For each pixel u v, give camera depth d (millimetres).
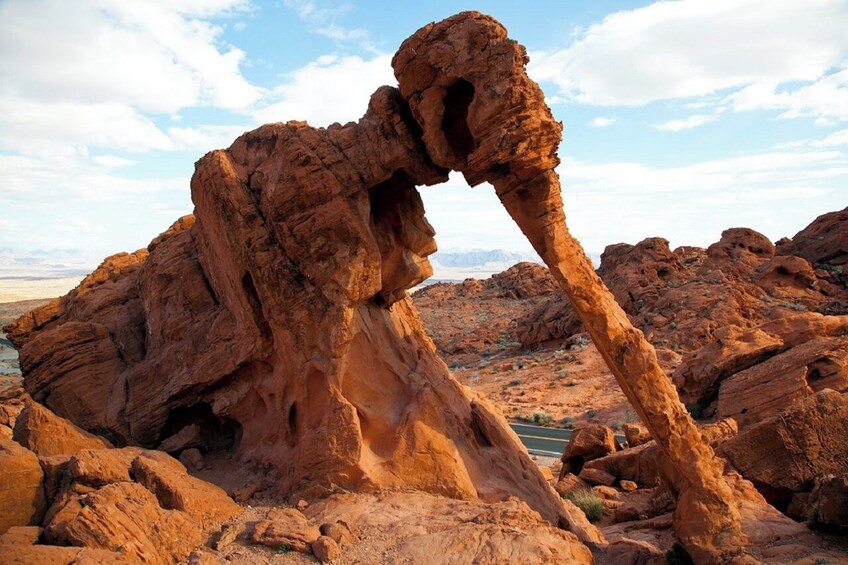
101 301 21125
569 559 11195
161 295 19297
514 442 16984
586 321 13156
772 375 26391
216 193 16391
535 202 13227
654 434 13133
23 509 12656
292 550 11953
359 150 15492
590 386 44344
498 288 109062
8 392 26906
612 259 70500
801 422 17188
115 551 10992
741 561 12008
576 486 20719
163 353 18531
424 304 105000
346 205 15281
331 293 15211
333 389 14750
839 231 60750
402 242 17141
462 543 11430
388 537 12094
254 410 17234
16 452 13070
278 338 15875
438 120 13875
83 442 15688
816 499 15180
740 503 15992
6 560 9930
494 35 12672
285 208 15609
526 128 12523
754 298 53312
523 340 64562
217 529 12969
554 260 13047
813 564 12328
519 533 11625
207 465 16891
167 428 18047
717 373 30438
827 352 26000
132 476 13781
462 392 17688
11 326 22516
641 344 13016
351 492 14008
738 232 63094
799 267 55750
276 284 15656
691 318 51000
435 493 14125
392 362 16328
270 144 16891
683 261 72438
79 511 11805
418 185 16375
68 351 18844
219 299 18156
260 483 15305
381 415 15242
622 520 18203
